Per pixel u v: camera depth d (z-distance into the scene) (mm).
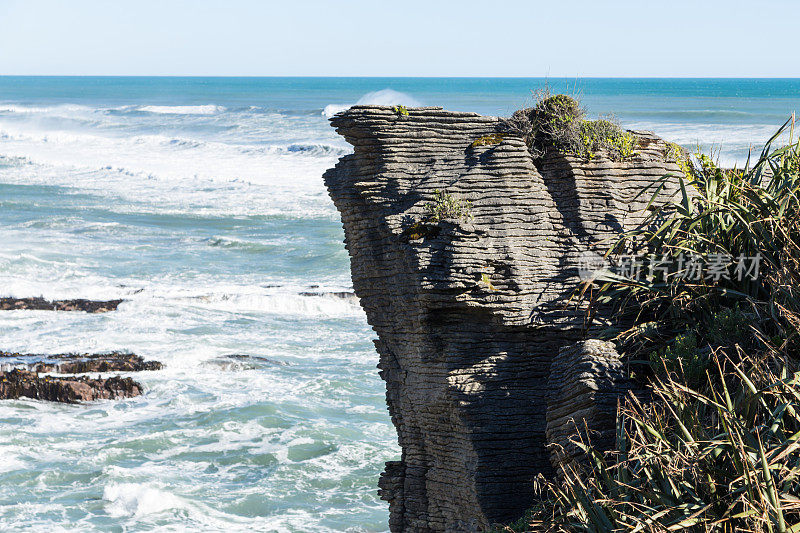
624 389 10117
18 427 21953
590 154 12078
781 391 7902
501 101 149125
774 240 10516
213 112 124625
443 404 11828
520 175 11828
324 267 37781
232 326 29484
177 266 38031
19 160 75000
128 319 29766
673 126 80500
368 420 22156
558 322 11484
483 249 11375
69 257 39031
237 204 53969
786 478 6945
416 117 12164
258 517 17328
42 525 16953
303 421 22031
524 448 11586
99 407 23438
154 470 19562
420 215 11688
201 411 22781
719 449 7516
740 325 9992
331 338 28516
